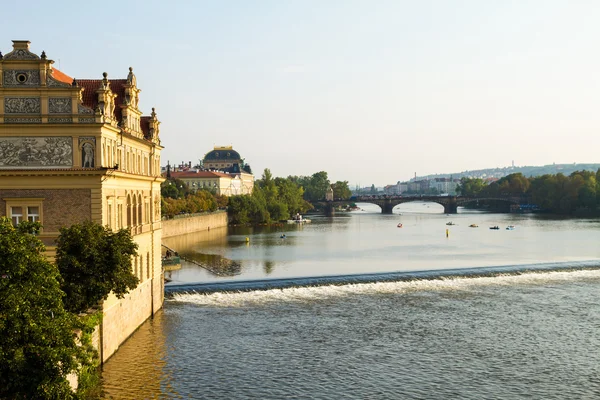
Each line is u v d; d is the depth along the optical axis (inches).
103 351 2586.1
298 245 7736.2
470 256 6441.9
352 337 3093.0
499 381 2506.2
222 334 3125.0
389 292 4165.8
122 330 2901.1
